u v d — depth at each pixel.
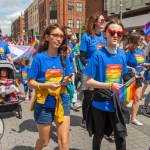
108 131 3.54
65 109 3.35
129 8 24.83
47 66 3.27
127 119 3.44
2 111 6.14
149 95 6.43
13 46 12.62
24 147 4.63
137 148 4.51
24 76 8.01
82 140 4.89
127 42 5.53
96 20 4.78
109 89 3.25
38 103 3.29
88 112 3.50
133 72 5.28
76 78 6.23
